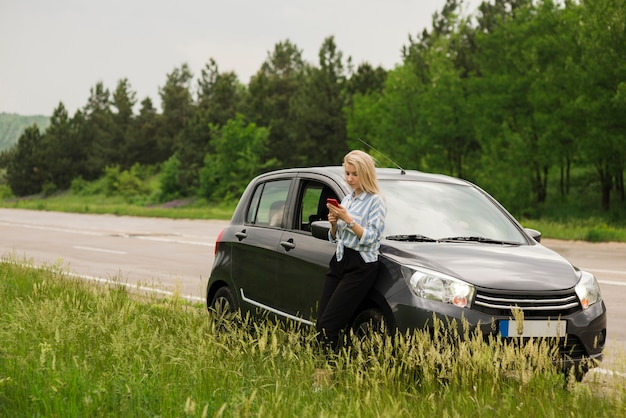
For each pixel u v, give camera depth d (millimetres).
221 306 9953
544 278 7332
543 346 6547
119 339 7156
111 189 108750
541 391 6371
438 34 74688
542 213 49469
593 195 53250
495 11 74875
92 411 5672
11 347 7336
